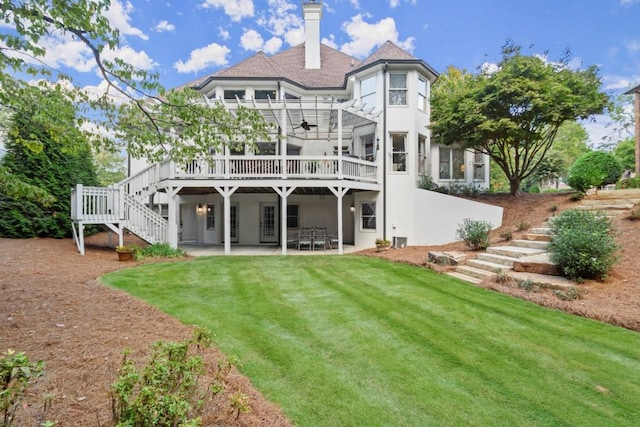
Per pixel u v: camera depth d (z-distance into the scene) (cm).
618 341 425
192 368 254
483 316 525
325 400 305
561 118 1156
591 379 344
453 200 1255
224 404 277
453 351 407
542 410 295
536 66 1172
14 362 203
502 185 2823
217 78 1477
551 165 2177
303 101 1186
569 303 540
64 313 494
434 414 288
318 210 1697
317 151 1686
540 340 434
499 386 332
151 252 1088
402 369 364
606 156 1108
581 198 1069
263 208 1658
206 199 1702
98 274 791
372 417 282
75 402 264
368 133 1459
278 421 268
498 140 1308
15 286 633
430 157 1548
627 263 654
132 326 450
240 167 1235
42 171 1382
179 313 530
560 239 662
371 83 1426
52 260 932
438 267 875
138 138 638
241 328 474
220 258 1112
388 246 1263
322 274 851
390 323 501
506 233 973
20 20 427
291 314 540
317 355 395
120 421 206
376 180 1382
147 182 1362
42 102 504
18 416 241
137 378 216
